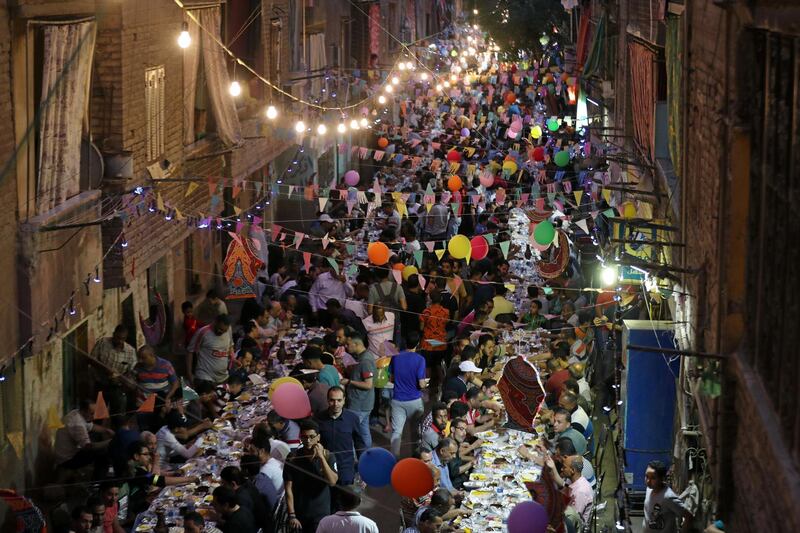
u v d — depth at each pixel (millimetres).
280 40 30906
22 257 14102
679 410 14430
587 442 15641
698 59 13484
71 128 15242
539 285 24484
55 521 14188
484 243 19375
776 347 8242
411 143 40469
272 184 30359
